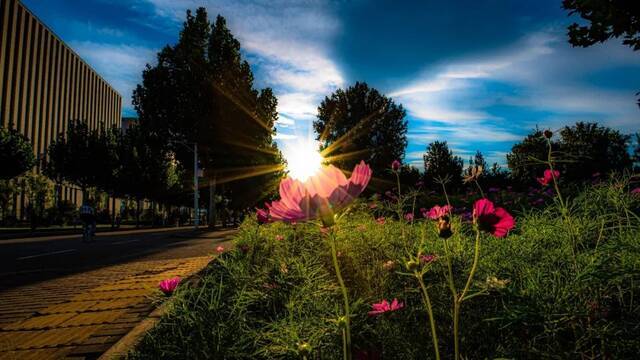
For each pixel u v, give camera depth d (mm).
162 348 1894
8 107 45531
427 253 3016
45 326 3207
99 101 72188
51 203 37219
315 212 1002
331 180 989
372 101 40781
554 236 2637
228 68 34875
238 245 4223
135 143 42094
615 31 4207
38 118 52000
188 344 1823
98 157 38594
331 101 41812
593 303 1623
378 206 6242
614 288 1851
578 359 1481
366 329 2045
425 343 1862
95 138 39250
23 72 48500
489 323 1885
